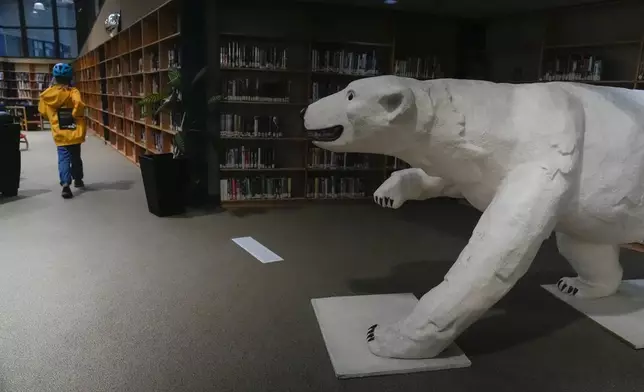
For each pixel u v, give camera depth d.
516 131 2.01
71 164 5.55
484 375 2.02
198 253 3.47
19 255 3.33
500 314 2.61
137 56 7.40
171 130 5.71
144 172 4.46
